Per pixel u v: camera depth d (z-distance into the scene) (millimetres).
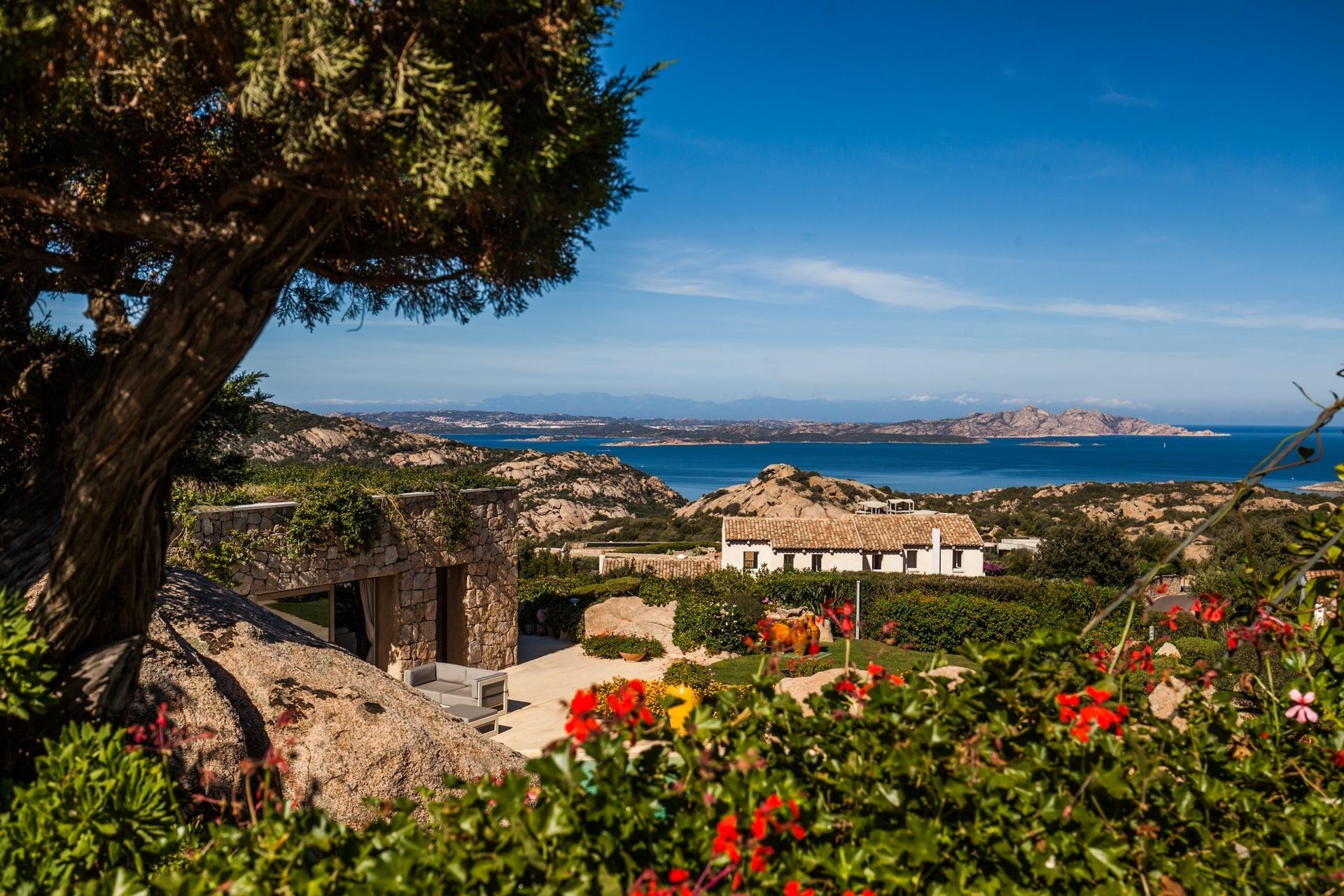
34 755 3953
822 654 16000
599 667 19141
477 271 5051
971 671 2756
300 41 3314
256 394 8664
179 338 3654
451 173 3361
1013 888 2238
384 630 15891
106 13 3266
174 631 5953
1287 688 3096
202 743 5199
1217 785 2494
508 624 18844
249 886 2039
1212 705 2953
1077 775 2451
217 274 3697
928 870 2291
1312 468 184000
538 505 81375
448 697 14148
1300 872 2367
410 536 15938
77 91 3975
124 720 4109
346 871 2113
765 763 2479
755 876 2109
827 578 25000
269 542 13328
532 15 3570
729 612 20234
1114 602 3162
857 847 2320
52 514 4523
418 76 3363
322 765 5695
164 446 3785
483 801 2229
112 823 3021
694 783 2369
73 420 3818
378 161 3516
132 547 3988
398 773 5879
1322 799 2684
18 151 4195
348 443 60344
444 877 2016
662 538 64875
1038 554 37438
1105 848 2238
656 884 1963
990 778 2332
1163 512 67812
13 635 3492
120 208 4844
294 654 6598
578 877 2025
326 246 5121
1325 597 3781
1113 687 2562
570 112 3688
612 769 2193
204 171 5168
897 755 2365
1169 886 2318
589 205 4340
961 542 35406
